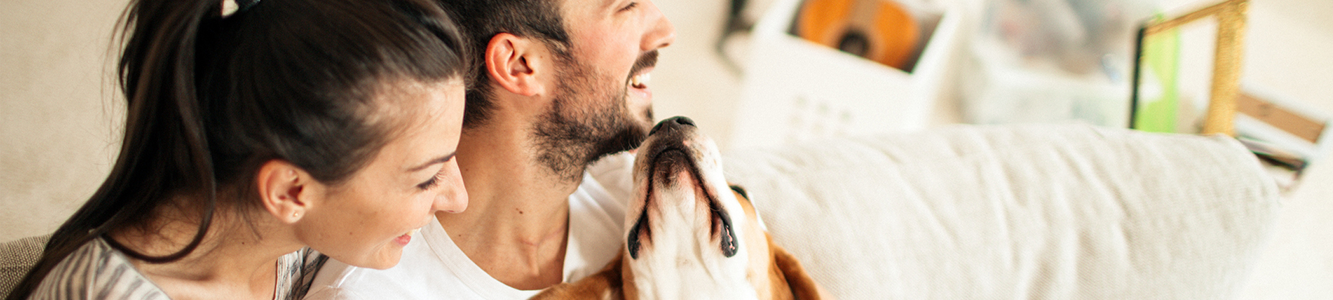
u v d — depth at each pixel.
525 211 0.79
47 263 0.56
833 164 0.99
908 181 0.98
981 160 1.01
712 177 0.72
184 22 0.46
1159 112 1.80
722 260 0.71
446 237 0.77
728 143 1.89
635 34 0.74
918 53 1.70
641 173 0.74
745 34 2.16
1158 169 1.01
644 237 0.73
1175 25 1.41
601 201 0.92
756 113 1.80
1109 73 1.82
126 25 0.52
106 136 1.53
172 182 0.53
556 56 0.69
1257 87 1.78
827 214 0.92
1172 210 0.98
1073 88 1.81
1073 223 0.97
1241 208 1.01
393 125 0.49
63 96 1.60
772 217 0.91
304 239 0.58
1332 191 1.76
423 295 0.76
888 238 0.92
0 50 1.64
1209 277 0.99
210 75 0.48
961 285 0.92
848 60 1.62
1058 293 0.94
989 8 1.90
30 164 1.49
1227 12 1.28
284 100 0.46
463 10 0.66
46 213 1.42
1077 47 1.85
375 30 0.46
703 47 2.12
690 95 1.99
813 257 0.89
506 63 0.68
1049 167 1.01
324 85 0.45
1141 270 0.96
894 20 1.72
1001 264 0.94
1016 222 0.96
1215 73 1.32
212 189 0.49
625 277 0.76
